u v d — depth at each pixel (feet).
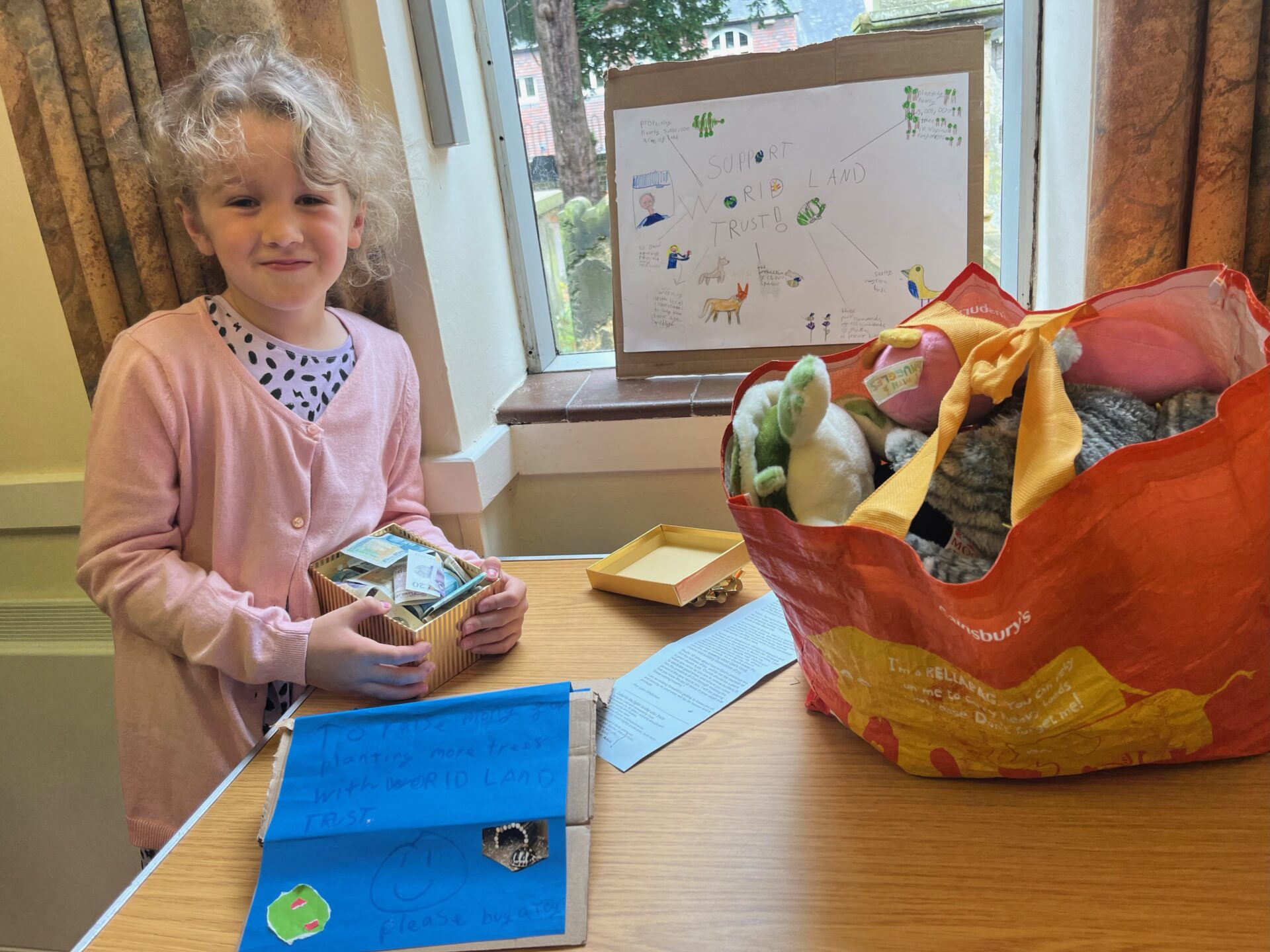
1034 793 2.16
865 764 2.33
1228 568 1.91
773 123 3.79
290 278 2.91
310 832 2.21
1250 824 2.00
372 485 3.37
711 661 2.82
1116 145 3.02
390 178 3.35
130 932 2.06
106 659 4.43
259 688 3.08
